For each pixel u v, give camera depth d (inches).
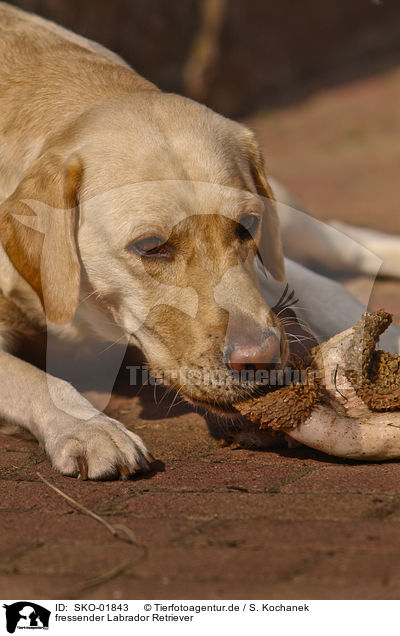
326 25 1178.6
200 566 119.7
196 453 179.6
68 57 225.0
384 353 175.9
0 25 237.3
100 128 192.2
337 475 159.9
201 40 911.7
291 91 1071.0
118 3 807.7
